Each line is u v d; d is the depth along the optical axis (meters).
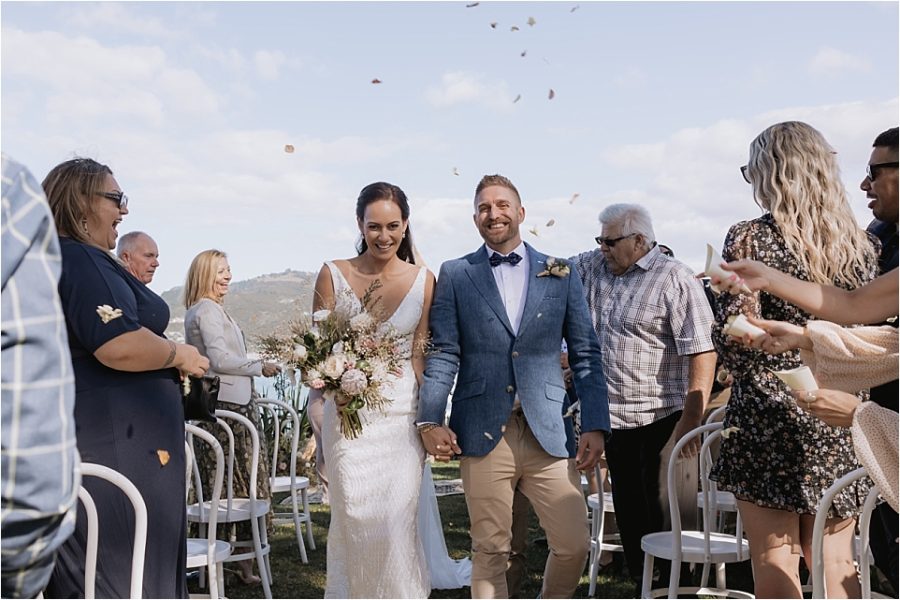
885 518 2.81
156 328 3.13
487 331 3.74
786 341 2.57
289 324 3.74
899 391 2.58
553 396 3.74
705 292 5.07
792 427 2.92
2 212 1.34
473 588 3.78
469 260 3.89
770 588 2.94
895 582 3.04
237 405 5.38
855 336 2.48
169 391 3.04
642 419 4.63
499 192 3.83
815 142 2.96
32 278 1.35
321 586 5.50
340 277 3.90
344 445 3.80
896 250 3.11
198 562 3.97
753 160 3.04
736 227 3.04
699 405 4.39
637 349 4.64
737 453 3.03
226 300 5.53
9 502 1.30
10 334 1.31
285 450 8.64
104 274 2.90
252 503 5.04
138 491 2.71
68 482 1.36
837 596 2.91
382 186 3.85
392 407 3.82
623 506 4.75
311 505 8.10
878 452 2.23
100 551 2.84
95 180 2.99
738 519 3.84
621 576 5.54
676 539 3.80
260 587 5.47
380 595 3.78
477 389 3.74
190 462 4.40
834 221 2.90
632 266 4.72
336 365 3.60
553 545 3.75
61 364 1.36
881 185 3.04
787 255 2.91
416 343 3.90
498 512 3.75
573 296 3.85
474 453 3.73
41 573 1.40
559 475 3.74
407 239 4.06
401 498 3.79
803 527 3.09
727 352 3.03
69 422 1.36
